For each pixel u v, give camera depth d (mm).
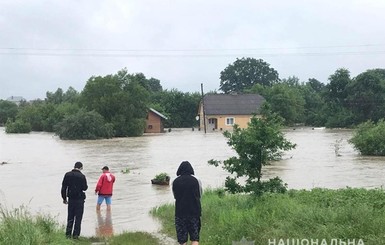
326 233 9070
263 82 148625
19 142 58625
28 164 34031
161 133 78500
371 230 8953
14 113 126500
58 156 39688
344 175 25797
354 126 86250
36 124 91812
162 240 11594
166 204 17234
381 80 87188
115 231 13141
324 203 12617
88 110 71875
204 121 82812
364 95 85688
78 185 12023
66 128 64188
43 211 16750
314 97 107375
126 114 70250
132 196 20031
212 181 23922
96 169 30172
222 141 55938
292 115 94562
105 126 65500
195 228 9602
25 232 9844
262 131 13523
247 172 13680
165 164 32812
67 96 132125
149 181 24797
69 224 11977
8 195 20766
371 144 37594
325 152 40094
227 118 86125
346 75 92625
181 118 101375
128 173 28141
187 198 9594
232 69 151000
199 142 54750
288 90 98312
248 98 89250
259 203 12969
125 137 67625
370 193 13914
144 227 13586
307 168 29125
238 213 11898
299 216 10422
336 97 94000
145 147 48125
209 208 14141
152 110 80938
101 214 15969
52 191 21875
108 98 70000
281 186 13625
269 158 13594
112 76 72938
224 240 10281
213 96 89125
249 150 13539
